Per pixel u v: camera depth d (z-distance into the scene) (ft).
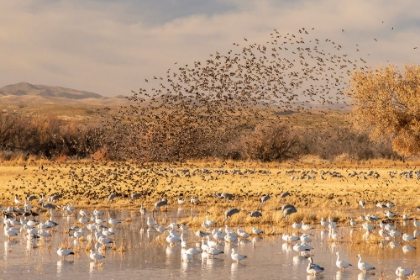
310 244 89.20
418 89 160.04
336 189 163.94
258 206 129.90
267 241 91.91
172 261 77.56
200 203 135.95
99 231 94.43
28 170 209.05
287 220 110.63
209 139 237.66
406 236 89.97
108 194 149.38
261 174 203.51
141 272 71.46
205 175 200.03
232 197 138.10
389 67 164.66
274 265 75.36
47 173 199.93
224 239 91.15
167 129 197.88
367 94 164.66
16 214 116.78
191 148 229.04
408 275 68.59
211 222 101.09
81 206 132.26
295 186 171.22
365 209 128.47
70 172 186.80
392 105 164.14
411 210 127.24
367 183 180.55
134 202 137.49
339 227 105.70
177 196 146.82
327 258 79.51
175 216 118.32
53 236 95.66
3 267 73.72
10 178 184.65
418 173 195.52
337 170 228.84
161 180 184.14
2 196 144.56
